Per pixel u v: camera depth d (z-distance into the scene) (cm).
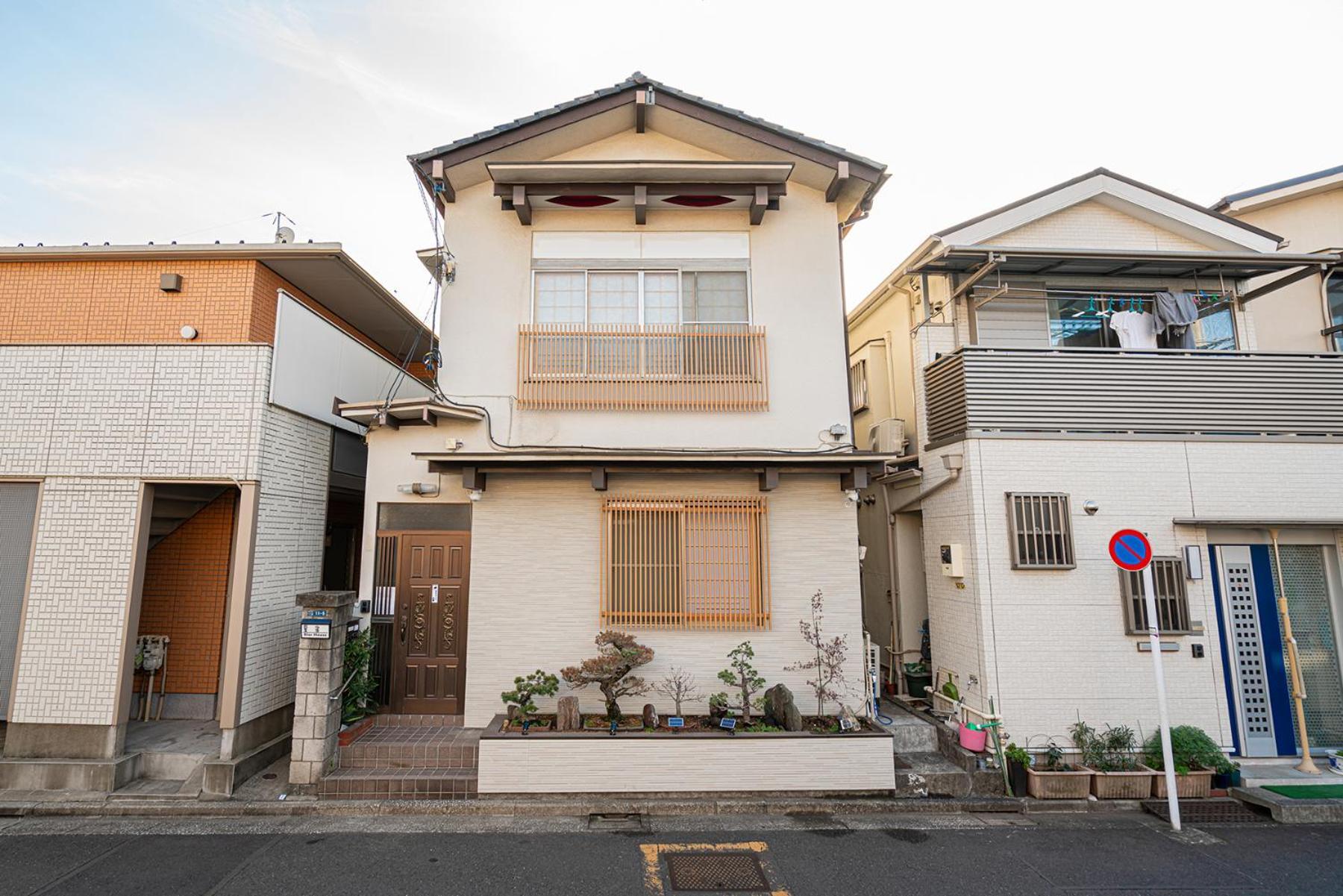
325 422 810
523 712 643
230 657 630
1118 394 720
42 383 671
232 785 594
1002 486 696
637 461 667
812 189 791
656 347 750
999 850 517
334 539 948
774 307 766
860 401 1049
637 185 727
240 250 700
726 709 656
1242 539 710
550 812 577
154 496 680
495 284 762
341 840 521
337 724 635
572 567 705
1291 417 728
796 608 702
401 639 721
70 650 626
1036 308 836
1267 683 689
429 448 743
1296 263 767
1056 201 825
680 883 461
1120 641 673
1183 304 800
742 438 741
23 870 470
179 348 681
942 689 732
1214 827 562
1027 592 677
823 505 719
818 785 604
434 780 589
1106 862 496
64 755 611
